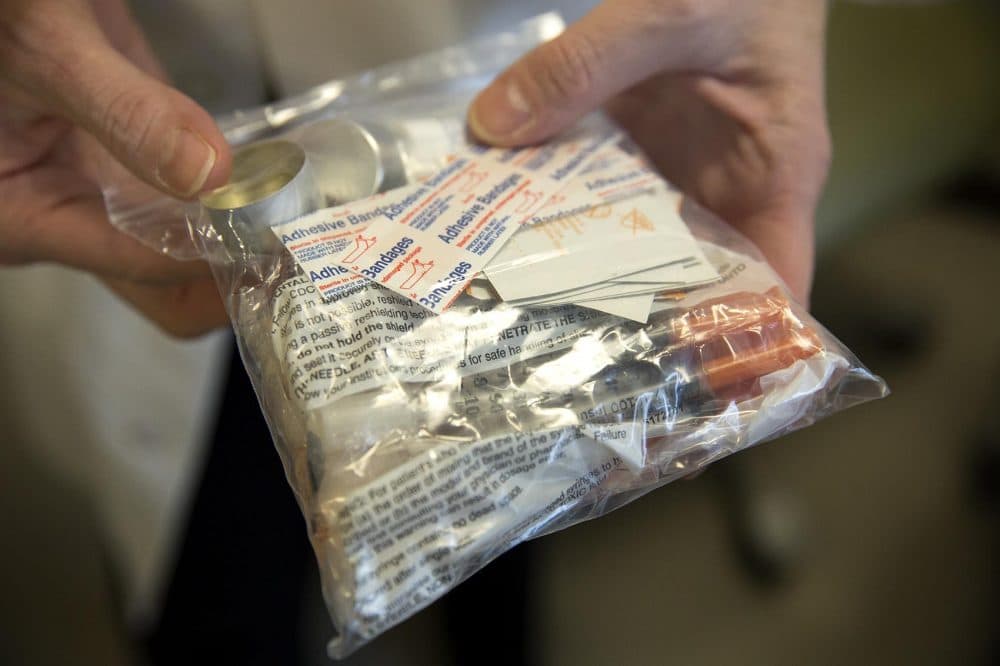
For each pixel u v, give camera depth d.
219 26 0.34
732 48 0.26
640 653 0.50
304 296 0.20
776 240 0.27
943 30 0.48
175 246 0.24
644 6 0.24
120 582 0.48
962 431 0.58
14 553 0.52
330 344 0.19
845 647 0.48
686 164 0.29
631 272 0.21
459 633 0.50
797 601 0.51
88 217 0.26
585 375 0.20
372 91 0.29
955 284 0.67
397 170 0.23
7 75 0.23
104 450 0.39
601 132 0.26
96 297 0.37
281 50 0.34
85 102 0.22
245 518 0.40
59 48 0.22
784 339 0.21
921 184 0.45
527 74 0.24
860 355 0.64
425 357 0.19
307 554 0.43
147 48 0.30
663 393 0.20
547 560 0.55
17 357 0.40
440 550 0.18
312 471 0.18
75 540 0.52
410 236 0.21
